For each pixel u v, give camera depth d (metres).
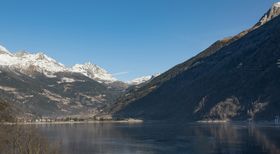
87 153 104.06
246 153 94.06
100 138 155.00
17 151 54.12
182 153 98.81
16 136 56.28
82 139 149.00
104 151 108.50
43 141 60.16
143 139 145.75
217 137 139.12
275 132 148.88
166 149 108.94
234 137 135.88
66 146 120.69
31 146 55.34
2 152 53.47
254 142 116.19
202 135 151.88
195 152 99.62
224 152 97.00
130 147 117.75
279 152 93.69
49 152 58.31
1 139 55.06
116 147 118.38
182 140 134.50
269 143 111.62
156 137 153.25
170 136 154.88
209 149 104.19
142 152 104.38
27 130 59.34
